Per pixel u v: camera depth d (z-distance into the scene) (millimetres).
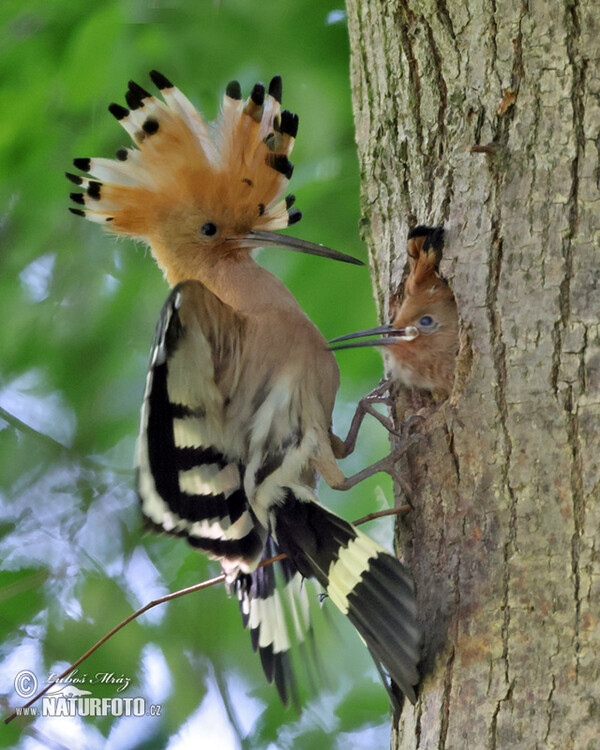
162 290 12273
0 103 11406
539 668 6203
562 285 6676
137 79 11195
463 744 6301
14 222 12406
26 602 12172
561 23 7035
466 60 7457
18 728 11469
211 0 11258
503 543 6512
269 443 7539
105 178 8594
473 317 6934
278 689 7871
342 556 6969
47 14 11414
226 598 12508
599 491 6305
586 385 6480
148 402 6805
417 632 6477
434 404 7863
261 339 7660
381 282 8258
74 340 12414
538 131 6973
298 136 11375
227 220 8531
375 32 8273
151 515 6941
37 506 12797
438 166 7613
